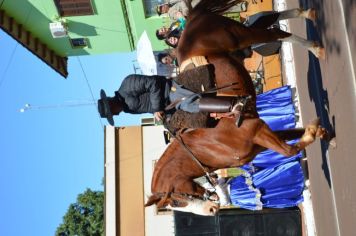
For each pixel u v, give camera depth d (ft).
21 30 52.70
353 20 18.65
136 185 55.77
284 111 40.57
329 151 24.61
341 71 20.70
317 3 23.95
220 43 20.77
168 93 20.08
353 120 19.42
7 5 49.57
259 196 40.65
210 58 20.26
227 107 19.11
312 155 32.73
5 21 50.08
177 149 20.75
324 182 28.22
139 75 20.02
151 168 56.34
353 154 19.79
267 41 22.45
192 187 19.94
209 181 20.85
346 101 20.22
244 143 19.88
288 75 41.32
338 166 22.82
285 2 39.06
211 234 45.55
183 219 45.98
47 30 55.26
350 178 20.77
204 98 19.44
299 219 44.60
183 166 20.39
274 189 40.91
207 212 19.62
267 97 41.11
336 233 25.77
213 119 20.03
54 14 53.16
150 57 42.06
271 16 23.53
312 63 27.76
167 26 54.80
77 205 100.53
